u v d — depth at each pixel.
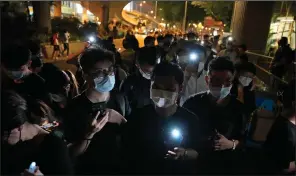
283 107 2.28
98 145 2.20
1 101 1.92
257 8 12.48
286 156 2.19
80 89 3.57
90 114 2.18
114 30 28.47
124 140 2.22
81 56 2.25
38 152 1.84
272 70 8.16
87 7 37.00
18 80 2.41
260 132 2.56
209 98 2.62
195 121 2.22
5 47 2.23
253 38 12.80
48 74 2.60
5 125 1.86
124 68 4.92
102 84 2.19
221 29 33.62
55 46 15.62
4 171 1.83
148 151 2.13
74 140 2.13
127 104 2.83
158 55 3.35
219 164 2.34
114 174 2.18
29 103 2.16
